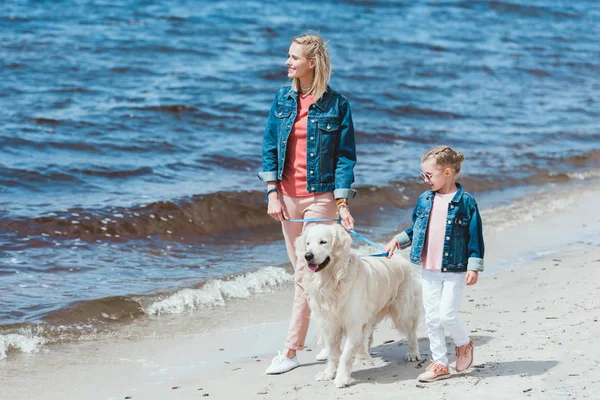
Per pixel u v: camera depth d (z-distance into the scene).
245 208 10.91
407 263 5.79
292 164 5.57
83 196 10.84
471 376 5.03
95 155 12.99
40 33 22.56
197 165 13.02
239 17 28.67
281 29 27.23
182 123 15.58
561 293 7.14
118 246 9.32
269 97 18.31
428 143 16.06
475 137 16.95
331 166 5.54
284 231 5.74
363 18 31.67
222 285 7.97
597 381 4.73
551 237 10.03
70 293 7.50
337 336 5.32
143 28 24.98
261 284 8.15
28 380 5.56
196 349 6.27
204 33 25.34
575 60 28.17
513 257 9.03
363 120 17.48
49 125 14.33
